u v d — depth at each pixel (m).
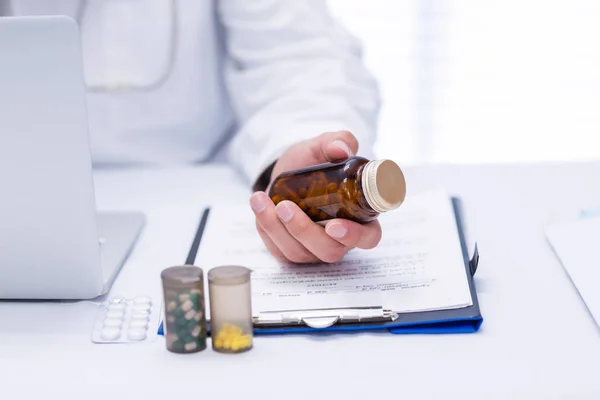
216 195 0.92
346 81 0.98
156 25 1.03
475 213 0.81
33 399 0.45
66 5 1.02
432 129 2.04
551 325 0.53
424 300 0.56
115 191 0.95
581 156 2.02
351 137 0.70
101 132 1.07
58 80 0.52
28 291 0.59
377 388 0.45
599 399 0.43
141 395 0.45
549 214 0.80
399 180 0.54
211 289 0.50
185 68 1.06
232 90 1.08
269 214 0.61
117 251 0.70
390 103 2.03
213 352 0.50
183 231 0.78
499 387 0.44
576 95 1.97
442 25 1.95
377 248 0.66
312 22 1.03
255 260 0.65
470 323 0.53
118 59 1.04
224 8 1.06
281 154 0.83
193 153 1.14
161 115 1.08
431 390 0.44
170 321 0.50
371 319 0.53
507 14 1.93
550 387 0.44
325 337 0.53
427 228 0.68
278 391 0.45
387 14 1.95
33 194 0.55
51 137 0.53
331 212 0.59
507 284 0.62
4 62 0.51
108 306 0.58
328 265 0.63
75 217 0.56
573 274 0.62
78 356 0.50
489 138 2.04
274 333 0.53
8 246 0.57
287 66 1.00
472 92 2.00
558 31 1.93
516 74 1.97
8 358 0.50
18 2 1.01
